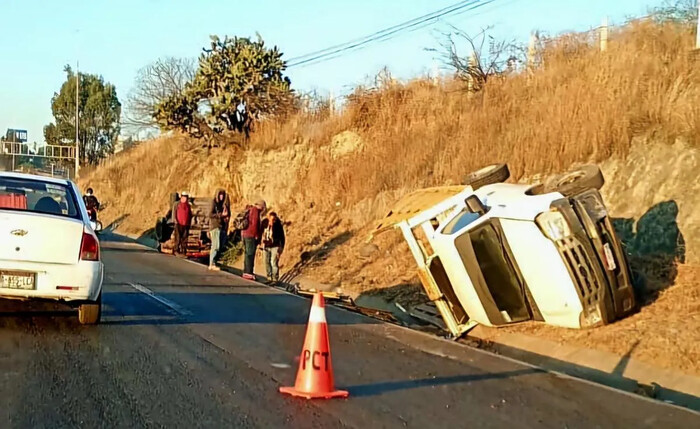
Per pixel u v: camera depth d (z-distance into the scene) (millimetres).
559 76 19516
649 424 6867
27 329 10078
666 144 14594
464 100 23234
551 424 6781
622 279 10703
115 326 10656
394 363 9188
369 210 22484
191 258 24594
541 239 10391
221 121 34281
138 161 49688
